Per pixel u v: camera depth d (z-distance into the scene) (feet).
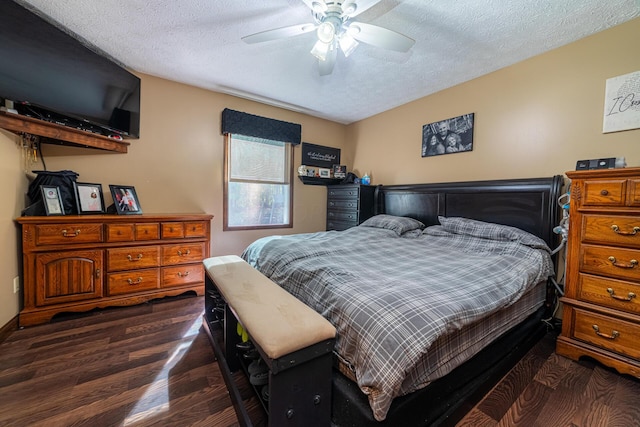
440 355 3.65
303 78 9.18
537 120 7.55
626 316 4.96
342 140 14.30
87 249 7.28
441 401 3.78
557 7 5.63
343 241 7.76
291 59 8.02
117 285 7.74
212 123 10.43
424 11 5.80
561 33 6.54
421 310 3.49
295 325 3.43
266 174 12.02
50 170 7.77
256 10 5.96
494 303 4.26
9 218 6.29
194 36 6.96
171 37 7.00
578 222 5.61
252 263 7.14
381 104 11.46
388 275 4.86
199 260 9.03
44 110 6.40
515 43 6.98
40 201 7.00
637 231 4.85
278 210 12.44
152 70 8.82
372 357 3.13
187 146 9.96
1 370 5.01
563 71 7.06
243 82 9.55
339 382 3.65
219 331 6.13
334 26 5.23
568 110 6.99
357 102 11.25
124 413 4.11
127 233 7.82
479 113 8.84
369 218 11.64
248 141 11.48
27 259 6.55
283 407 3.16
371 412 3.14
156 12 6.04
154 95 9.27
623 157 6.03
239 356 4.88
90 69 7.16
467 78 8.98
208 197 10.48
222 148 10.71
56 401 4.30
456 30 6.46
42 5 5.82
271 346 3.05
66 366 5.17
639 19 5.92
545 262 6.36
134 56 7.94
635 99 5.98
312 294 4.52
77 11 6.02
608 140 6.38
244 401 4.34
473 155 9.03
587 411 4.23
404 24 6.24
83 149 8.24
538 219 7.24
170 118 9.59
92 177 8.39
